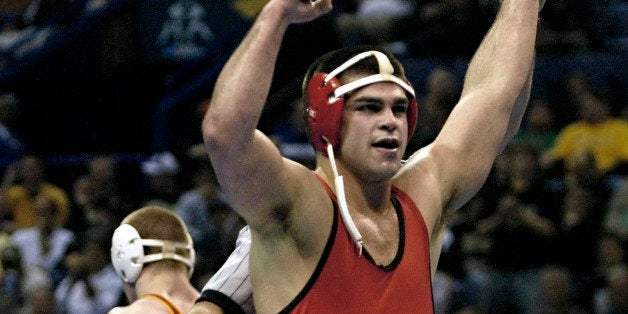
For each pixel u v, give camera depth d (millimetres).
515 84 5609
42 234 16094
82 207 16688
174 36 19688
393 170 4828
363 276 4684
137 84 20234
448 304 13781
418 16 18531
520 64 5648
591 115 15938
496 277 13945
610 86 17406
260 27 4461
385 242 4867
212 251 15094
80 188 16703
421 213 5109
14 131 19875
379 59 4898
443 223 5328
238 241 6250
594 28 18344
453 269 14422
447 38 17828
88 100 20359
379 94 4816
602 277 13711
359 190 4914
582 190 14305
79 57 20281
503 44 5707
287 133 18641
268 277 4746
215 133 4387
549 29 18016
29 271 15805
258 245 4789
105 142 20297
